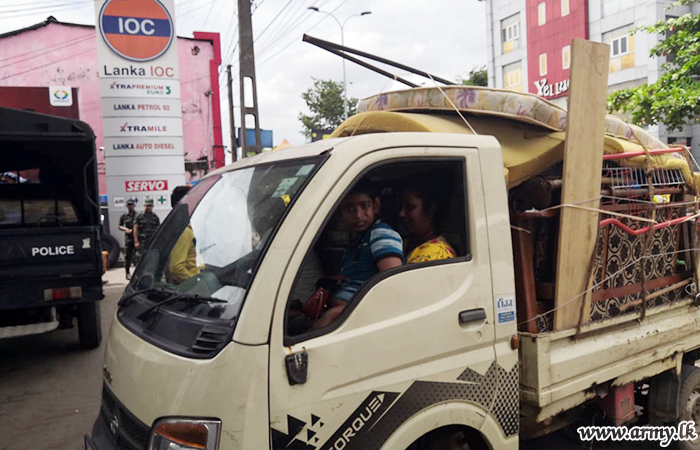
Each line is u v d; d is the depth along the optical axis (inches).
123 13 605.6
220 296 83.5
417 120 113.3
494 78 1370.6
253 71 631.8
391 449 85.9
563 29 1154.0
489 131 123.6
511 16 1294.3
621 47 1051.3
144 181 627.8
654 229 132.3
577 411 133.3
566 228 111.0
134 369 87.7
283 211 83.9
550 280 115.9
